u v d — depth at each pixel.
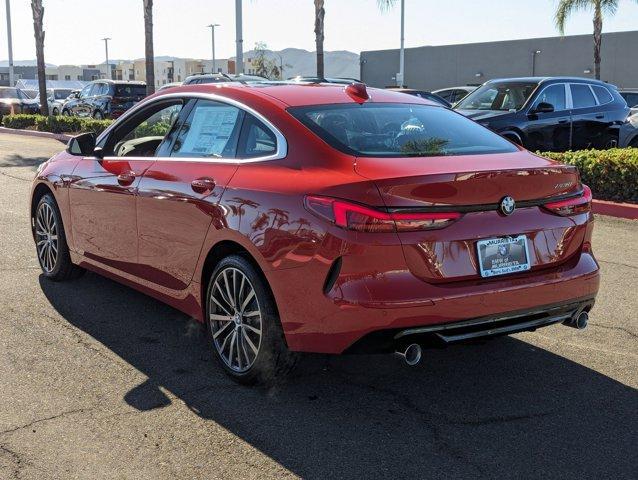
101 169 5.20
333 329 3.50
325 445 3.42
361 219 3.41
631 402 3.93
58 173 5.70
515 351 4.66
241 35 22.70
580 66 43.72
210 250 4.16
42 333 4.82
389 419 3.70
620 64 42.06
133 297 5.63
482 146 4.24
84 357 4.43
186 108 4.77
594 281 4.01
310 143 3.89
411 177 3.46
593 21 30.25
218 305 4.20
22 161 15.42
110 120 23.45
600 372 4.33
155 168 4.68
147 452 3.33
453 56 49.50
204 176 4.25
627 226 8.81
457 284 3.56
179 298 4.56
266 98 4.30
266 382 4.00
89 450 3.34
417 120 4.39
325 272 3.48
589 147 12.85
